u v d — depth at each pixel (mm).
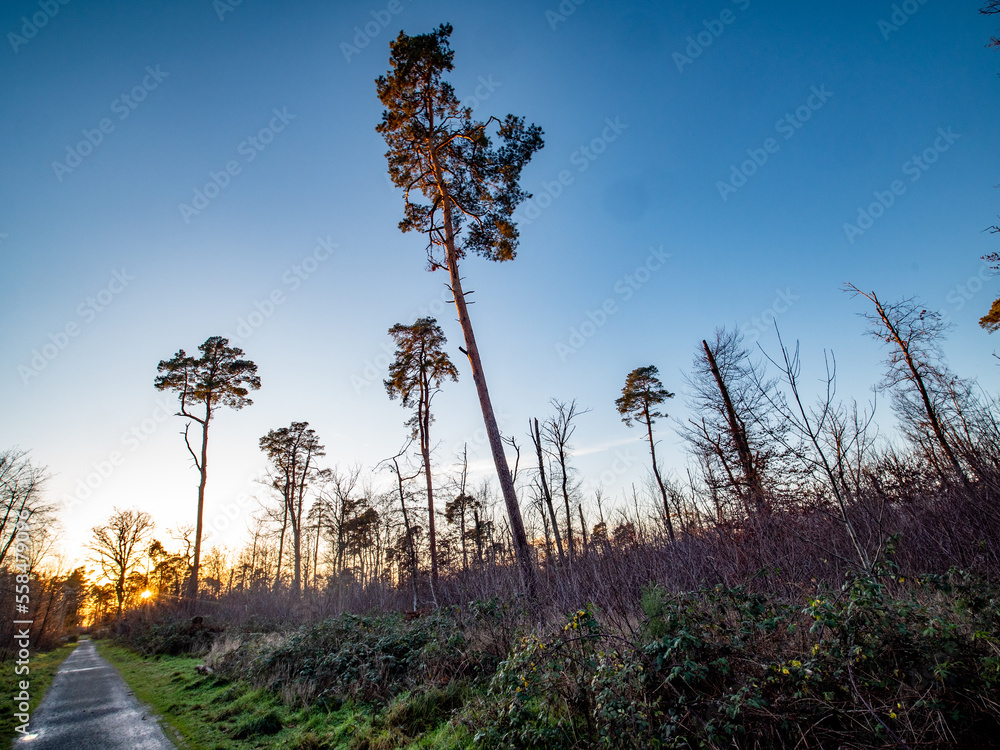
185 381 26656
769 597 5469
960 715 3352
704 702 4172
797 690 3959
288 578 33906
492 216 15180
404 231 15258
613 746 4098
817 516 7422
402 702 6828
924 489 7516
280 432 32469
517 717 4762
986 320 17422
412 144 14773
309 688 8055
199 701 8992
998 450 6531
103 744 6602
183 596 26891
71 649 27734
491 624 8477
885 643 4016
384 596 18141
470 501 25844
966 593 4465
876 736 3553
